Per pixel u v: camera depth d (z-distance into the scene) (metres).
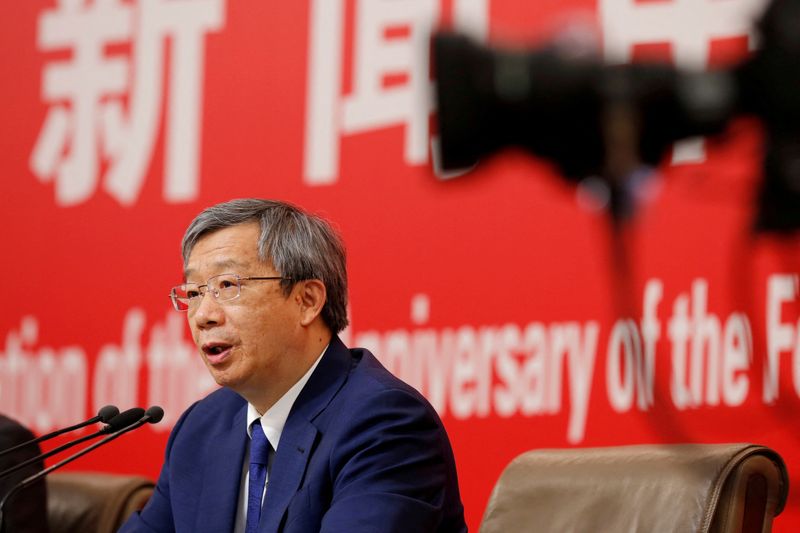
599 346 9.80
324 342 7.02
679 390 9.43
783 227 4.32
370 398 6.68
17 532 8.12
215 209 6.91
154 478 11.27
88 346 11.81
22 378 12.02
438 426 6.85
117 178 11.91
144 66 11.93
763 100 4.03
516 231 10.21
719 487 5.91
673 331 9.48
